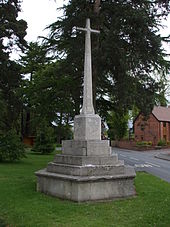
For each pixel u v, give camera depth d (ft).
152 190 34.27
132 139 216.74
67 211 24.45
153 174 56.13
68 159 30.73
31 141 171.63
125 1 59.88
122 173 30.42
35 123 106.22
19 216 23.39
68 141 32.24
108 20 61.57
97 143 30.89
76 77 67.97
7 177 44.42
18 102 103.50
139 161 92.43
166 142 187.21
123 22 56.59
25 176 45.60
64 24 62.03
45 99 73.31
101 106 73.46
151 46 57.93
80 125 32.19
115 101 66.64
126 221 22.18
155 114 211.82
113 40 56.65
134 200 28.53
